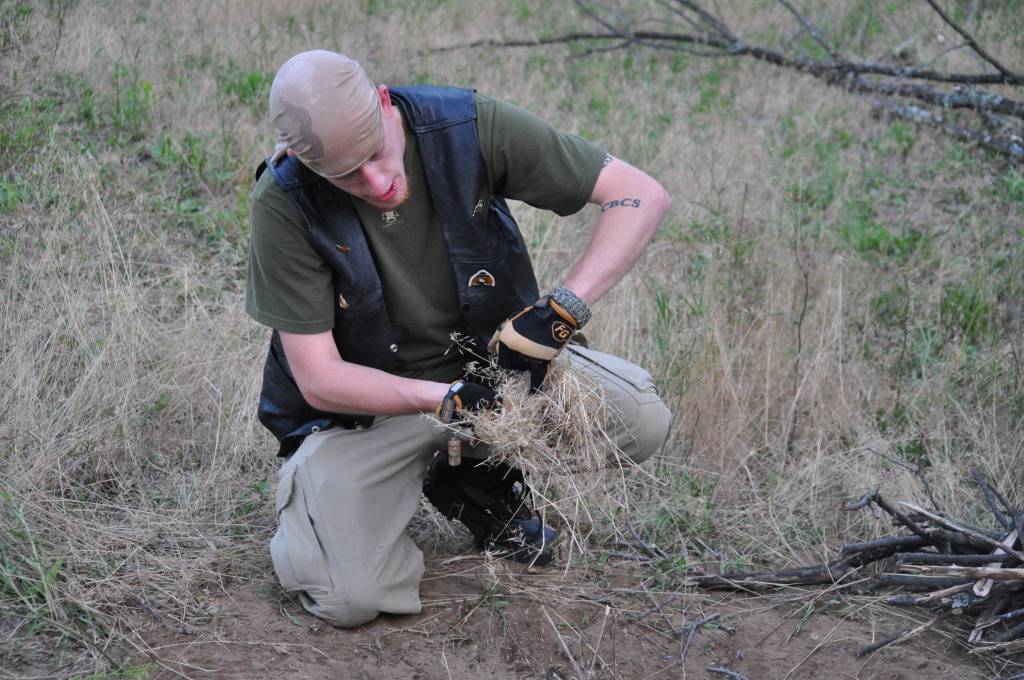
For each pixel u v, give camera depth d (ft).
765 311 15.38
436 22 27.37
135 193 17.16
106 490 11.78
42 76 19.81
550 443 9.79
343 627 9.89
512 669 9.68
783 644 10.11
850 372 14.49
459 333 10.02
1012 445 13.37
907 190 20.30
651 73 26.35
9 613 9.35
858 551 10.78
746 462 13.32
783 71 26.09
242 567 10.74
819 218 18.99
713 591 11.00
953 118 23.47
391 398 9.36
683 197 19.20
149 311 14.57
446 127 9.15
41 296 13.96
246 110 20.66
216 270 15.98
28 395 12.07
